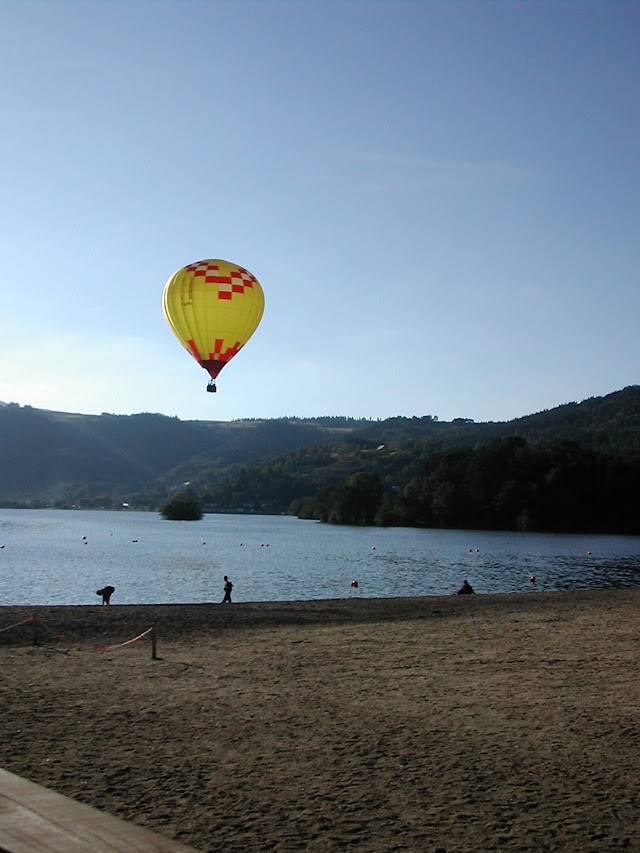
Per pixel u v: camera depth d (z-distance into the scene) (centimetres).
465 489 13112
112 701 1314
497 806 820
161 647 1969
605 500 12381
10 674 1571
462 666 1655
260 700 1327
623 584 5247
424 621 2470
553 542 9912
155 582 5256
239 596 4566
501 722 1177
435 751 1023
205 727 1144
